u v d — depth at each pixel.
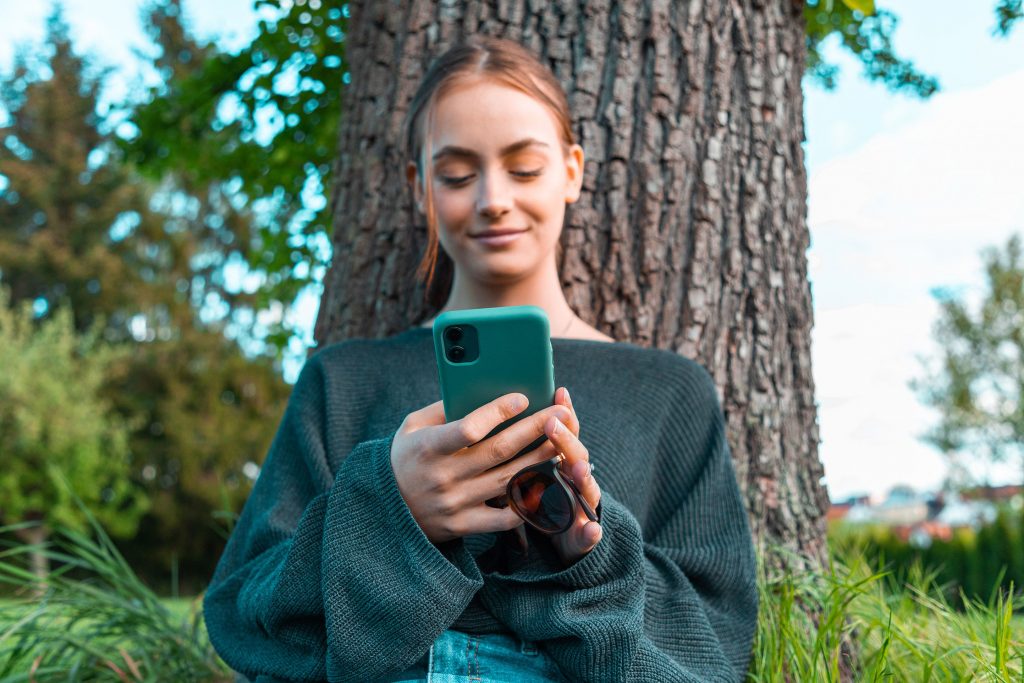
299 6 4.32
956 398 20.92
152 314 24.52
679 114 2.08
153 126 5.24
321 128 4.73
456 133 1.53
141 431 22.88
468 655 1.22
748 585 1.49
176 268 25.44
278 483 1.56
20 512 19.02
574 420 1.15
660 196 2.05
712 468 1.58
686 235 2.05
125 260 25.88
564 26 2.11
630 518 1.25
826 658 1.54
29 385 19.67
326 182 4.89
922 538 9.21
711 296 2.04
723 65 2.12
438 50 2.19
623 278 2.03
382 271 2.17
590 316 2.02
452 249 1.60
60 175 25.86
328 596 1.17
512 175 1.55
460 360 1.16
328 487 1.48
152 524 22.25
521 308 1.14
